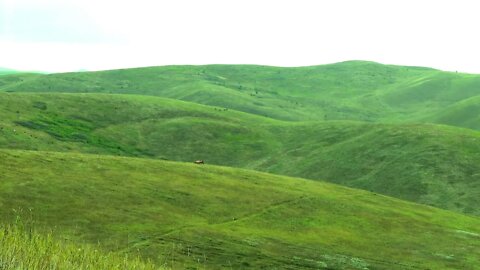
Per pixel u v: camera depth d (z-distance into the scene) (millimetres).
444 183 123375
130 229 51562
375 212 76938
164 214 58656
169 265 43844
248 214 65938
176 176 75438
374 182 132750
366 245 62125
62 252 14797
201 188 72000
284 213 69000
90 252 16453
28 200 52031
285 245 56875
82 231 47906
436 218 79750
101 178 65812
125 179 67812
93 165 70812
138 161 80062
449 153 136875
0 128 133750
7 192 52625
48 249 14133
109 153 150375
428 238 68000
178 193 67250
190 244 51219
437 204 115562
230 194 72062
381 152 147375
